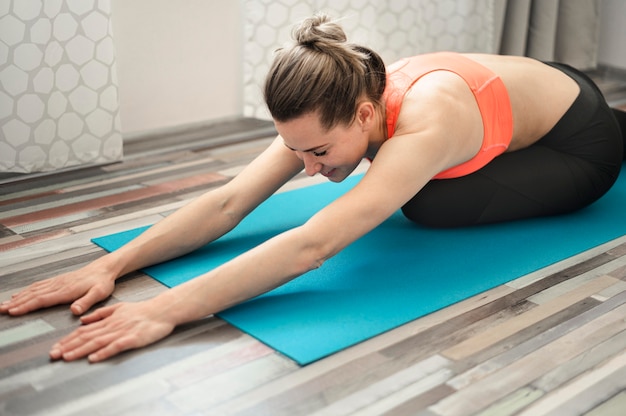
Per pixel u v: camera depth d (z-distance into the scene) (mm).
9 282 1868
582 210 2307
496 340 1583
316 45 1600
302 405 1366
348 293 1766
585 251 2023
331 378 1448
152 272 1878
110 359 1511
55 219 2291
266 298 1748
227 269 1618
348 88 1610
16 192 2533
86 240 2131
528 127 2109
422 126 1718
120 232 2176
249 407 1360
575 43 4246
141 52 3051
